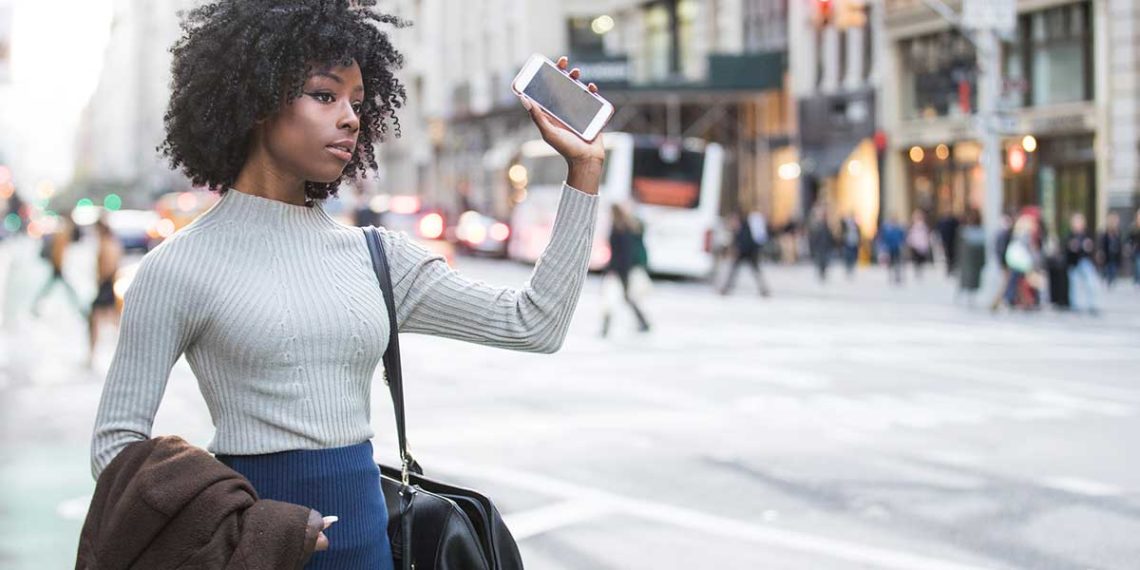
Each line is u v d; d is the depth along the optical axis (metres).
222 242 2.55
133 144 116.62
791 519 7.44
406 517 2.74
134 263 39.88
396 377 2.74
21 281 23.66
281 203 2.62
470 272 34.72
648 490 8.19
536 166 38.25
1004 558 6.60
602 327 19.34
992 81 24.55
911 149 37.97
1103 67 31.00
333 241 2.66
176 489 2.33
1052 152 32.94
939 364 15.16
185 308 2.49
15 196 56.22
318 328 2.53
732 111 45.34
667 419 11.04
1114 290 28.50
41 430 10.67
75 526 7.13
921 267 33.25
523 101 2.71
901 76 38.16
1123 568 6.43
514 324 2.72
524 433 10.30
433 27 68.38
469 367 14.91
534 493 8.09
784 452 9.52
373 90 2.85
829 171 40.28
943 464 9.09
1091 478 8.60
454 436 10.15
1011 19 24.27
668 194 32.31
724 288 27.83
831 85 41.22
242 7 2.59
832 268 39.00
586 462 9.09
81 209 54.31
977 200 35.19
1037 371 14.52
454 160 60.69
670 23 49.09
